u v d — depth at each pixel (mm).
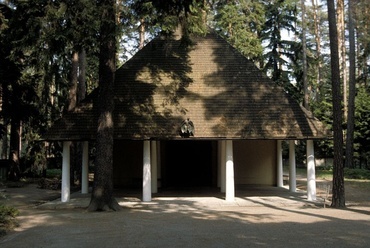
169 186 24953
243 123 18438
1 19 22234
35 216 14570
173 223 12633
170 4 15102
